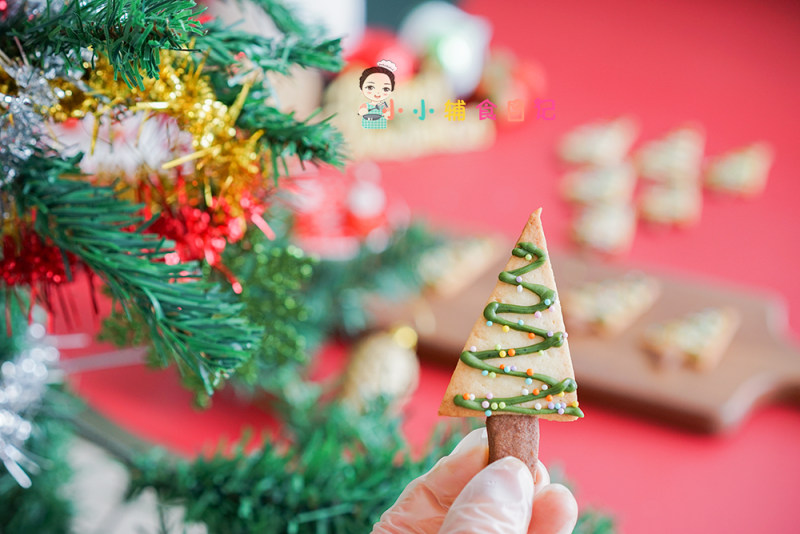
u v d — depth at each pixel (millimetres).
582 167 1285
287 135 371
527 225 340
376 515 458
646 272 1035
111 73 350
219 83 375
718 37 1729
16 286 431
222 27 390
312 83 1164
